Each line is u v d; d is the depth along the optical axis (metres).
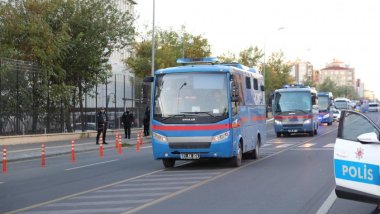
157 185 13.90
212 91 17.55
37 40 35.19
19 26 35.16
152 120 17.75
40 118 34.69
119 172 17.42
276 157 21.89
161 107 17.69
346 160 8.40
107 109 42.72
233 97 17.55
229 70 17.69
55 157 25.30
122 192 12.76
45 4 37.00
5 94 31.25
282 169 17.27
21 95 32.56
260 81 22.92
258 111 22.05
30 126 33.66
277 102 38.59
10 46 35.16
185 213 9.88
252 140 20.70
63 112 37.25
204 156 17.31
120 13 42.03
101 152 24.94
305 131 37.84
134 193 12.54
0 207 11.02
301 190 12.60
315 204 10.71
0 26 35.50
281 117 38.16
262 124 22.81
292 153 23.77
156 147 17.58
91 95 41.03
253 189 12.87
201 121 17.31
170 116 17.50
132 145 33.28
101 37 40.09
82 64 39.59
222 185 13.66
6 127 31.39
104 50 42.25
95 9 40.00
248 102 20.14
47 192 13.14
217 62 20.72
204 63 20.80
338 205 10.57
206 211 10.05
